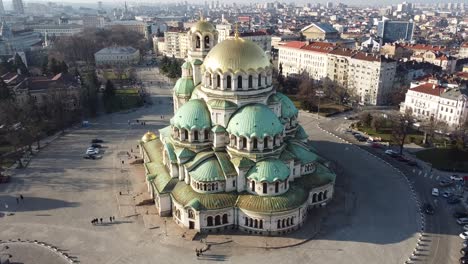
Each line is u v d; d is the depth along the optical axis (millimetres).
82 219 104000
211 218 96562
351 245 92688
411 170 134250
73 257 89188
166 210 104938
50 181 125625
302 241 93625
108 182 125000
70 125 183250
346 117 196375
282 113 119125
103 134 171875
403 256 88938
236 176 99375
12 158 143500
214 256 88875
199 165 101500
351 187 121188
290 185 103562
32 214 106500
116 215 105750
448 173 132375
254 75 102000
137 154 148125
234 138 100812
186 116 104438
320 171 114750
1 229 99688
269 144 99562
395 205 110688
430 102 188625
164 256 89125
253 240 94312
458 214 104750
